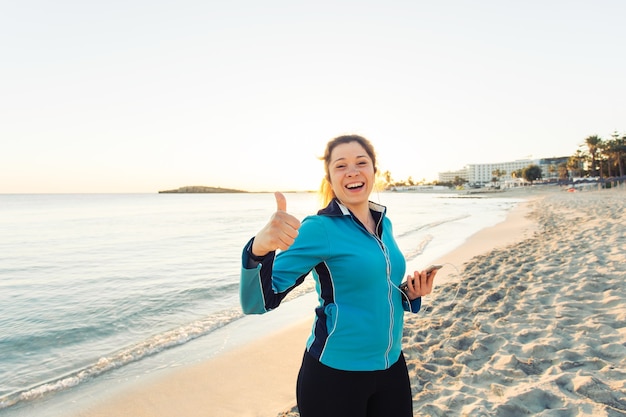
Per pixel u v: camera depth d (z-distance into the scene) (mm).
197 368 4891
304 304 7680
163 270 12266
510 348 4219
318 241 1669
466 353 4258
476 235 17797
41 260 14750
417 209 46719
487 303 5984
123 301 8477
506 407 3088
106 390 4438
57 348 5902
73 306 8180
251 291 1457
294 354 5246
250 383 4449
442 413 3137
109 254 16016
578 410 2949
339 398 1674
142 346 5727
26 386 4676
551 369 3633
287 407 3744
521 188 114312
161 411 3959
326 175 2105
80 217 42812
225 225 30922
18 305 8312
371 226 1927
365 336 1680
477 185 163250
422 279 1820
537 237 13688
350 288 1692
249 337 5957
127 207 70812
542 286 6449
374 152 2047
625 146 79062
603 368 3531
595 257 8086
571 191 73188
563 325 4672
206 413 3869
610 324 4512
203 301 8398
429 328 5121
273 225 1382
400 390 1815
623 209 21359
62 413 3996
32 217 43406
